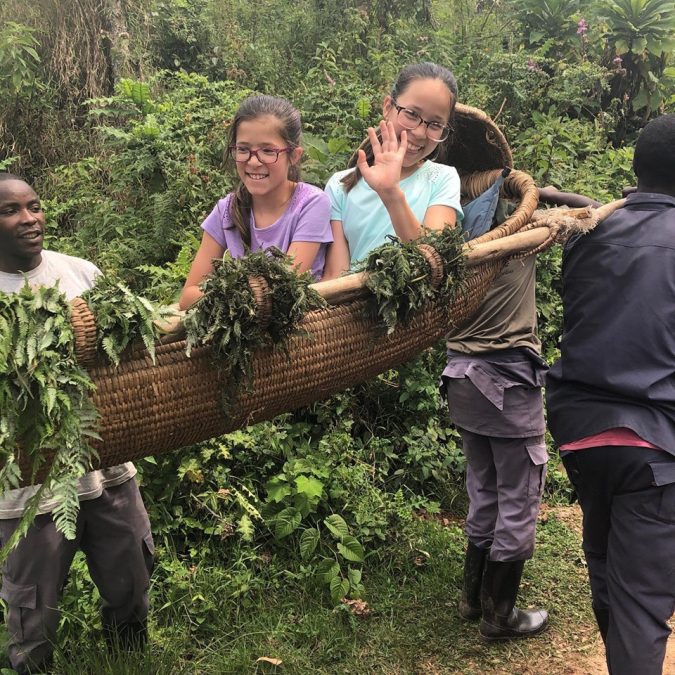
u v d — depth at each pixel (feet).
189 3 23.65
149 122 16.57
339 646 9.51
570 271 7.73
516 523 9.38
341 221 8.19
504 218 9.23
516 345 9.30
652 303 7.07
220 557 10.53
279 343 5.69
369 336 6.37
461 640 9.88
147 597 8.45
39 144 19.42
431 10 27.63
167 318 5.22
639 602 6.79
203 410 5.56
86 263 8.31
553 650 9.77
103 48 20.83
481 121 9.32
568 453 7.48
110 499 7.79
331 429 12.36
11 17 20.29
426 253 6.40
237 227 7.67
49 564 7.38
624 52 22.79
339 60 23.54
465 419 9.64
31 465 4.99
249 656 9.09
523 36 24.94
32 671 7.63
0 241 7.56
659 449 6.89
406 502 12.31
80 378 4.84
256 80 22.40
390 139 7.14
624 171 20.22
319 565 10.40
